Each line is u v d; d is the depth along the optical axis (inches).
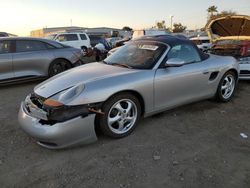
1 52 252.2
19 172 112.5
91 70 152.1
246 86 255.9
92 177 107.8
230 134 145.6
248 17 275.9
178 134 145.6
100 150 128.7
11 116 179.3
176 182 103.3
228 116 172.7
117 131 138.9
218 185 101.3
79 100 122.9
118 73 142.6
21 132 151.9
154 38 175.9
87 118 124.3
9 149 132.0
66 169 113.9
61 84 135.6
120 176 108.0
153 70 149.8
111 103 132.4
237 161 117.8
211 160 118.6
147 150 128.1
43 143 126.3
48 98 126.4
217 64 185.5
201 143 135.0
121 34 1501.0
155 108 153.3
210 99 204.1
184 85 164.1
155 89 148.9
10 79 257.6
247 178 105.3
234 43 274.8
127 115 142.2
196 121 163.9
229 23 304.2
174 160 119.0
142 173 109.7
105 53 496.7
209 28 320.8
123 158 121.3
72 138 123.0
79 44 695.1
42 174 110.7
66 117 120.3
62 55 288.8
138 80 141.3
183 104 170.2
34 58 268.5
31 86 271.6
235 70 200.2
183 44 170.2
